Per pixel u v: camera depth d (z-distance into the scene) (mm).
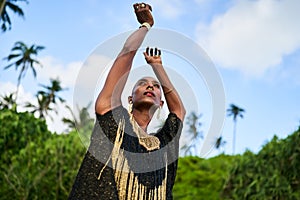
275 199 11836
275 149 12102
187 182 18406
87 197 1969
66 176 14789
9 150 16922
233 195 12727
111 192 1975
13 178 14750
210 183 17969
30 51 41438
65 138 15570
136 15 2203
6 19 30953
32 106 42375
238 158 13109
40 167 14812
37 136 17500
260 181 12133
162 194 2090
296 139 11625
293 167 11648
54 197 14641
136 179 2027
